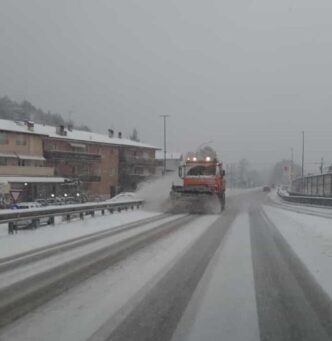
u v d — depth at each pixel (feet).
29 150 197.26
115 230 54.13
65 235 49.16
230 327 19.42
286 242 46.14
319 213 94.43
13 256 35.76
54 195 181.16
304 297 24.49
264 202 157.07
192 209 87.81
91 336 18.08
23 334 18.30
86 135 250.16
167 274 29.45
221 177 92.53
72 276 28.66
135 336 18.13
